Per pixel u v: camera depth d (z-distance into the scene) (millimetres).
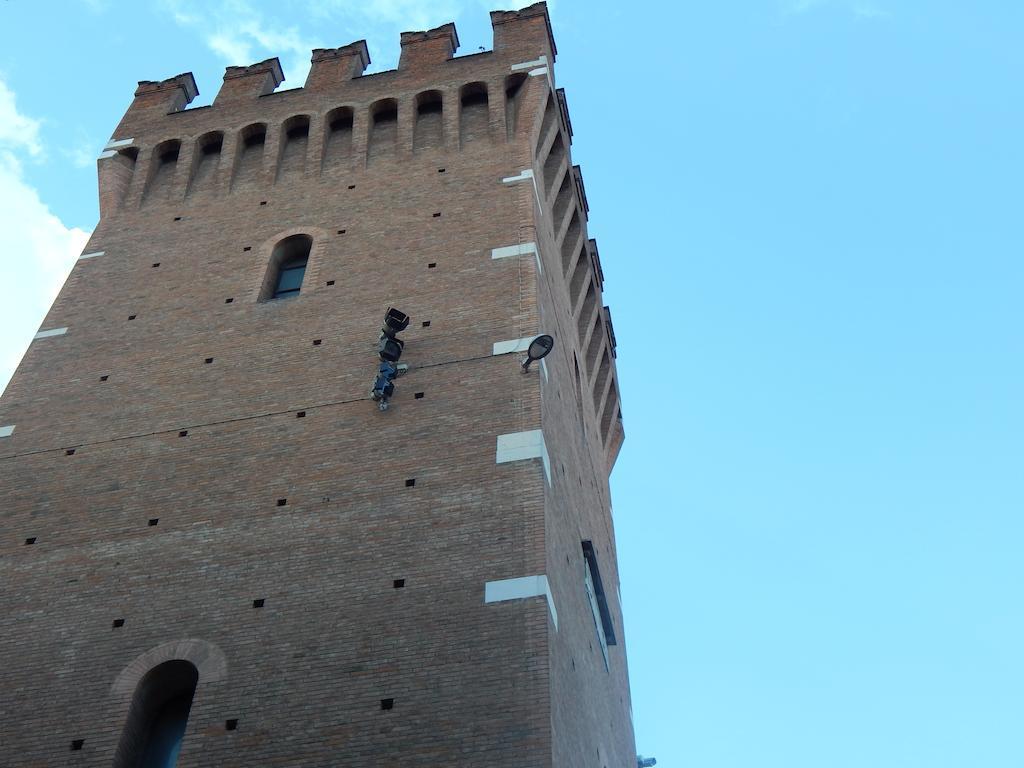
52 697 21688
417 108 38312
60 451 27234
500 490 23672
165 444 26812
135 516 25109
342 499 24297
